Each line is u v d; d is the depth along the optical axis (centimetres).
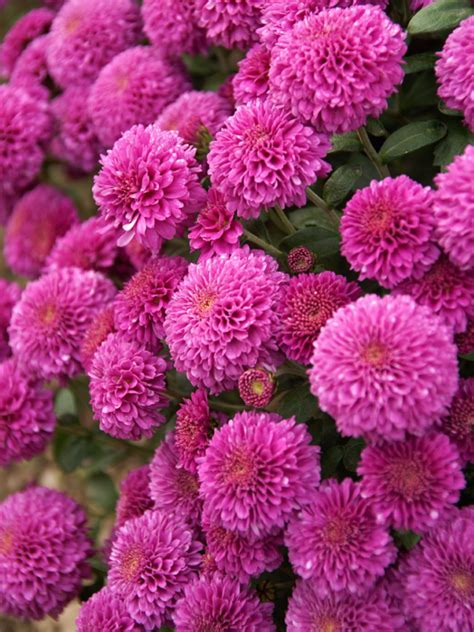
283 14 32
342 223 29
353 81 29
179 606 30
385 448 27
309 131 30
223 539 29
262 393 28
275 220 36
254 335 29
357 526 27
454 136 34
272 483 27
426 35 35
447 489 26
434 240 27
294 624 28
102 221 33
